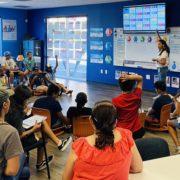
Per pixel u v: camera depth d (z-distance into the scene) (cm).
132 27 962
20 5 1167
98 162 173
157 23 891
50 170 394
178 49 866
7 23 1295
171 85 899
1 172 209
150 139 264
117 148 177
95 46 1114
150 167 218
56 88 470
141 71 980
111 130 177
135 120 359
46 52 1303
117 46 1038
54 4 1117
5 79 819
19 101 309
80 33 1181
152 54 931
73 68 1231
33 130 340
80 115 455
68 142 407
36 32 1331
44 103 462
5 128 209
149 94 902
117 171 175
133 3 965
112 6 1032
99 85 1062
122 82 352
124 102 352
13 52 1334
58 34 1257
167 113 530
